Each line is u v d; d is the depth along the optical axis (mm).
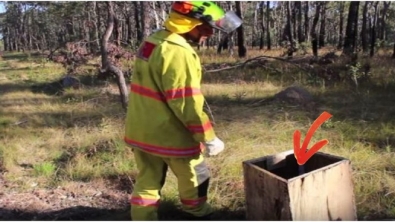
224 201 3758
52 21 45594
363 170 4250
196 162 3152
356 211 3371
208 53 22906
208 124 2844
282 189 2740
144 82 2932
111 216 3748
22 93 11172
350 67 10273
